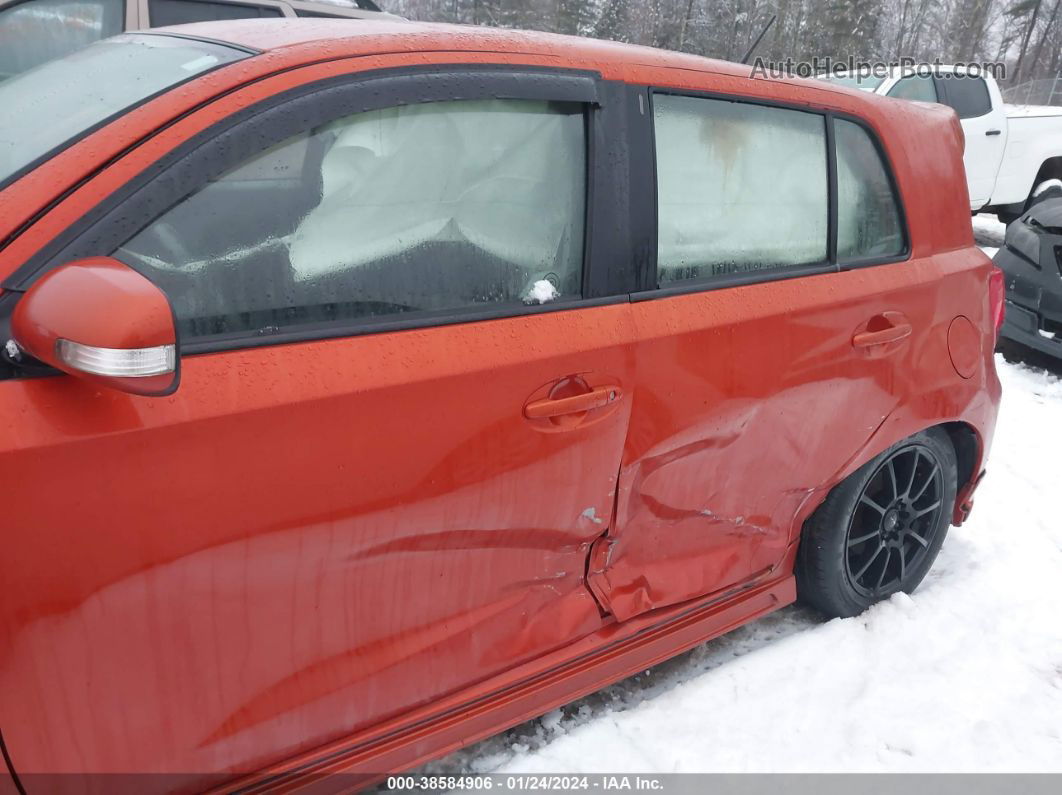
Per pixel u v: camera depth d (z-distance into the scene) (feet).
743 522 8.13
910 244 8.89
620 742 7.61
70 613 4.42
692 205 7.19
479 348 5.70
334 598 5.41
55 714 4.53
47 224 4.48
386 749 5.98
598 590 7.23
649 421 6.70
